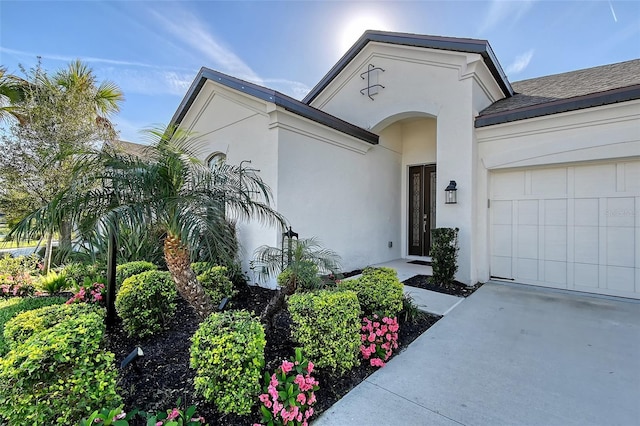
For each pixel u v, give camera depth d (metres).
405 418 2.57
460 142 7.03
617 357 3.56
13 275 6.79
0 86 8.28
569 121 5.99
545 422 2.51
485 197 7.06
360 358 3.46
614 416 2.57
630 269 5.68
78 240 3.21
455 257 6.73
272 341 3.58
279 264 4.46
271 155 6.34
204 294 3.83
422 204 10.23
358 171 8.50
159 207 3.29
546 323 4.62
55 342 2.17
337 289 3.71
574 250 6.21
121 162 3.41
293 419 2.39
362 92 9.01
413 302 5.35
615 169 5.78
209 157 7.95
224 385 2.36
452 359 3.55
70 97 8.47
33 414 2.00
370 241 8.97
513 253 6.90
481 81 7.29
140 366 3.12
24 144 7.85
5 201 7.82
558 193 6.38
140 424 2.32
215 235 3.41
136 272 5.39
